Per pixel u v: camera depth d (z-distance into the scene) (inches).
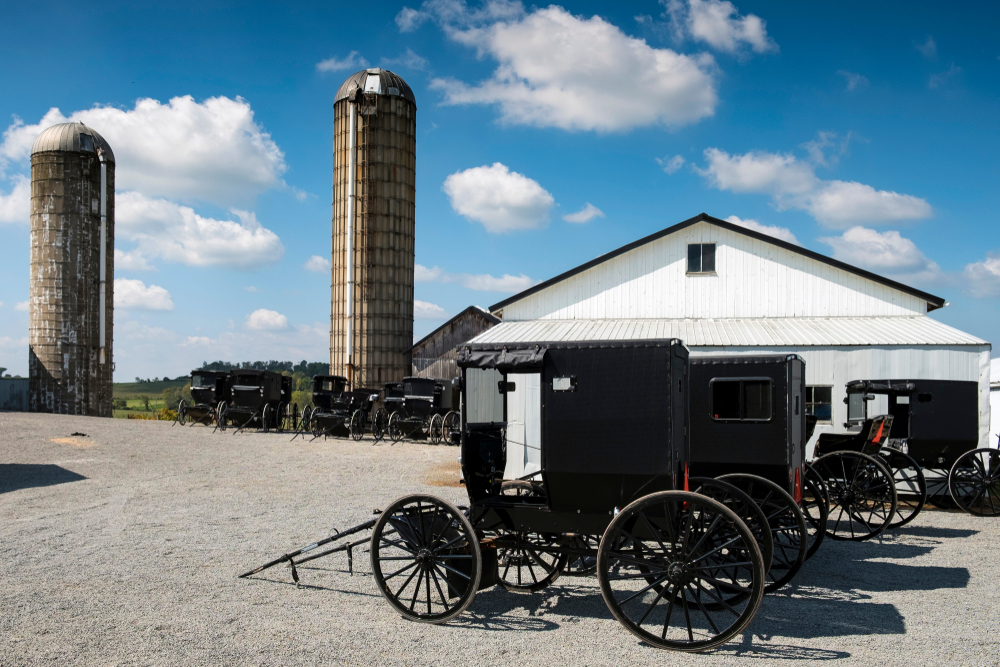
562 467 260.7
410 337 1389.0
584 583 318.7
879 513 503.5
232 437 998.4
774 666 220.4
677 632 252.2
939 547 396.8
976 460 489.7
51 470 636.7
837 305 768.9
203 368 1192.8
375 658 225.5
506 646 237.1
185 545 373.7
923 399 507.2
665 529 243.8
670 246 805.9
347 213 1359.5
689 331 714.8
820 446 500.7
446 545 263.0
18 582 304.3
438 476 645.3
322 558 354.0
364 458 789.9
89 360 1464.1
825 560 367.6
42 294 1425.9
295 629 251.9
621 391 256.8
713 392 383.2
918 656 229.5
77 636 241.6
